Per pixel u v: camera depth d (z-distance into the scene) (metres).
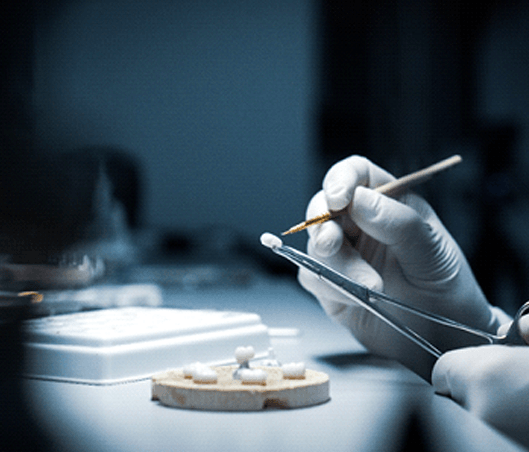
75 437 0.41
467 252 3.40
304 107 4.07
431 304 0.86
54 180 1.33
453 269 0.85
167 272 1.97
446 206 3.45
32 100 1.52
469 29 3.50
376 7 3.80
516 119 3.34
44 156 1.38
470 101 3.50
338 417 0.46
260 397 0.48
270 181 4.07
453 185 3.46
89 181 1.46
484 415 0.50
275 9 4.07
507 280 3.32
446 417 0.47
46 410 0.48
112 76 3.97
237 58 4.07
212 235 3.41
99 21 3.94
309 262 0.63
